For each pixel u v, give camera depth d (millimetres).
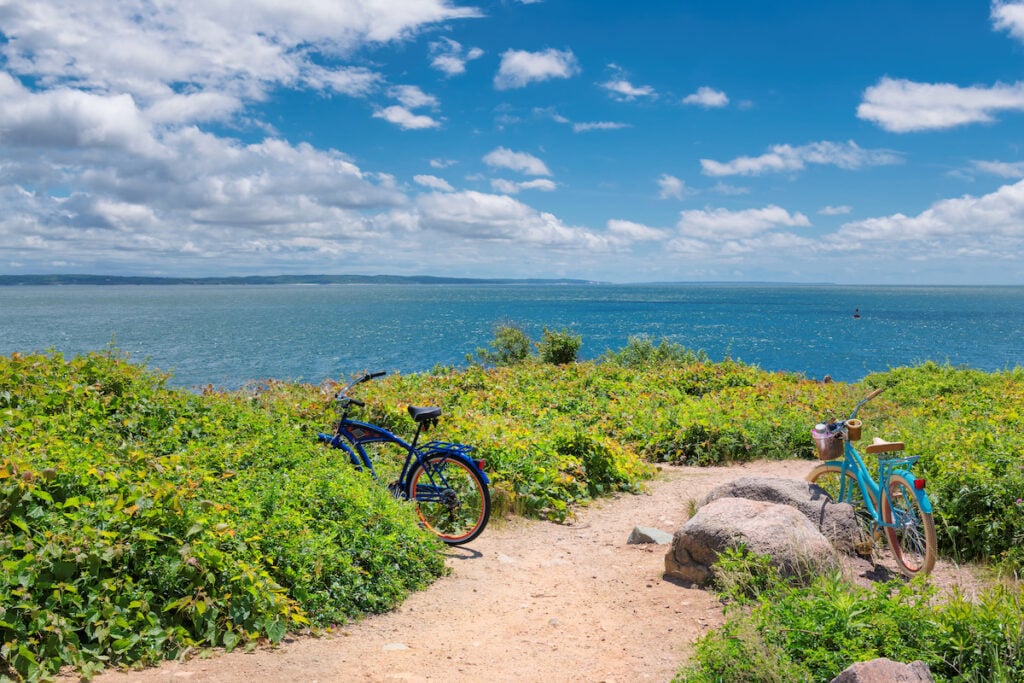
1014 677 3893
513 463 9422
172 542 4980
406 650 4992
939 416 12984
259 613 4887
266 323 108750
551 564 7219
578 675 4633
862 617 4391
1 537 4504
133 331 88688
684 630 5352
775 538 5941
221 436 8156
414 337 79500
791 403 15172
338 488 6703
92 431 7578
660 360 24328
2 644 3973
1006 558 6477
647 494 10211
